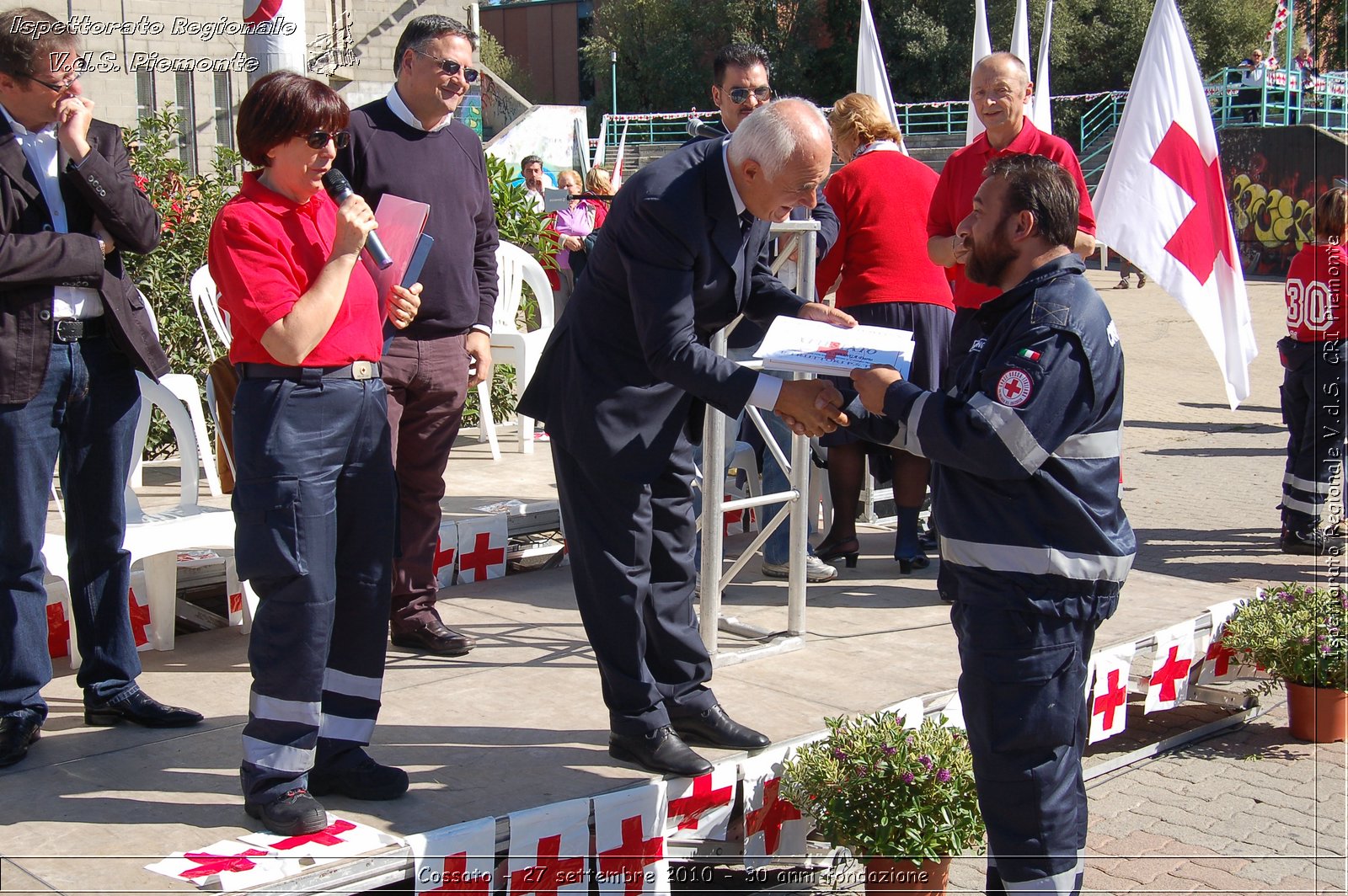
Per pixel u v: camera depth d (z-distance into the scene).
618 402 3.22
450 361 4.24
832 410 3.05
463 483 6.21
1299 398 7.19
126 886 2.64
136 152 6.73
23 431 3.28
